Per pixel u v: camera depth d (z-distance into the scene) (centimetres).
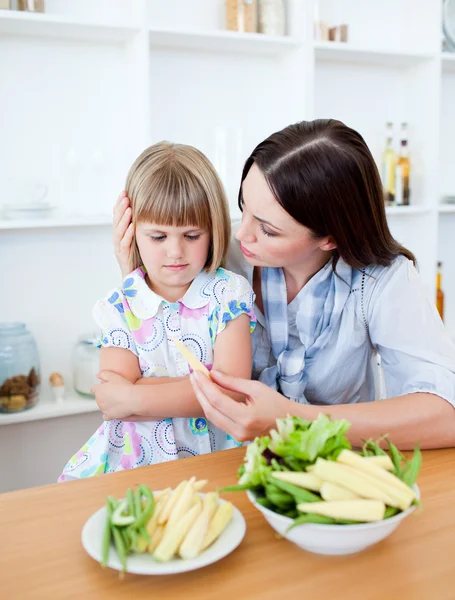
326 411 102
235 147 230
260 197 110
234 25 223
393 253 122
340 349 129
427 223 259
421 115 260
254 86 244
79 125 222
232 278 132
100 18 219
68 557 76
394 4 264
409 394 108
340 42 242
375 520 71
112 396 121
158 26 206
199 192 123
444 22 259
